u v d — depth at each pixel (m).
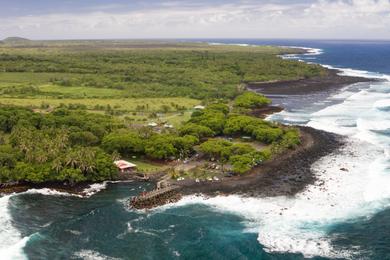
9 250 96.25
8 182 131.62
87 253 96.00
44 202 122.00
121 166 144.75
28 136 153.12
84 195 127.12
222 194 126.31
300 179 137.00
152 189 131.38
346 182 133.88
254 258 93.75
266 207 117.62
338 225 107.44
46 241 100.88
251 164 146.00
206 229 106.38
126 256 95.00
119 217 113.38
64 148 146.88
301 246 98.19
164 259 93.94
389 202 119.50
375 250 95.88
